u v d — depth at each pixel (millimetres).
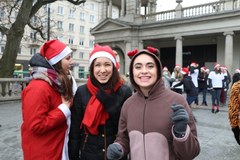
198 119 10094
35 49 57531
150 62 2100
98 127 2711
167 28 27797
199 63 28469
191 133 1876
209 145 6488
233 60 25469
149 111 2078
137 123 2105
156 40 31438
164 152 1982
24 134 2572
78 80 15258
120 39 31203
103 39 33344
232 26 22875
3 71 16406
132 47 30312
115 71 2818
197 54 28672
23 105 2537
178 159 2039
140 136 2070
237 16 22469
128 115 2209
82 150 2787
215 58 27266
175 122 1811
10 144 6312
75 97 2850
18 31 16625
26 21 16766
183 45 29703
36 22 24750
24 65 55906
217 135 7516
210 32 24391
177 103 2049
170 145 2025
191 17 25469
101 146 2705
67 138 2750
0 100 13984
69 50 2818
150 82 2098
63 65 2764
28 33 46375
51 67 2699
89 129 2713
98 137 2723
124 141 2311
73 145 2809
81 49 69250
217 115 11133
